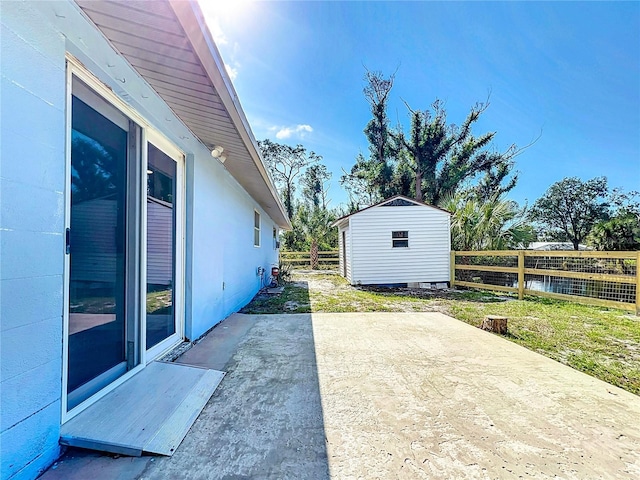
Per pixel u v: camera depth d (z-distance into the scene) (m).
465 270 9.60
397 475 1.43
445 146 17.94
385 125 19.19
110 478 1.39
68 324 1.68
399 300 6.98
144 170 2.44
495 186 18.58
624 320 4.87
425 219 9.97
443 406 2.07
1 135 1.22
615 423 1.90
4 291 1.23
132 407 1.87
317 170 28.33
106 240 2.05
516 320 4.88
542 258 7.11
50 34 1.47
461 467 1.49
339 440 1.69
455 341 3.55
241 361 2.85
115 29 1.74
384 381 2.46
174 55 1.93
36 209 1.39
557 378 2.56
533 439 1.72
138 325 2.38
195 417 1.88
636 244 14.44
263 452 1.58
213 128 3.14
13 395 1.26
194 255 3.38
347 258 11.21
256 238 8.04
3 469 1.21
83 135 1.85
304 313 5.23
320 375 2.56
